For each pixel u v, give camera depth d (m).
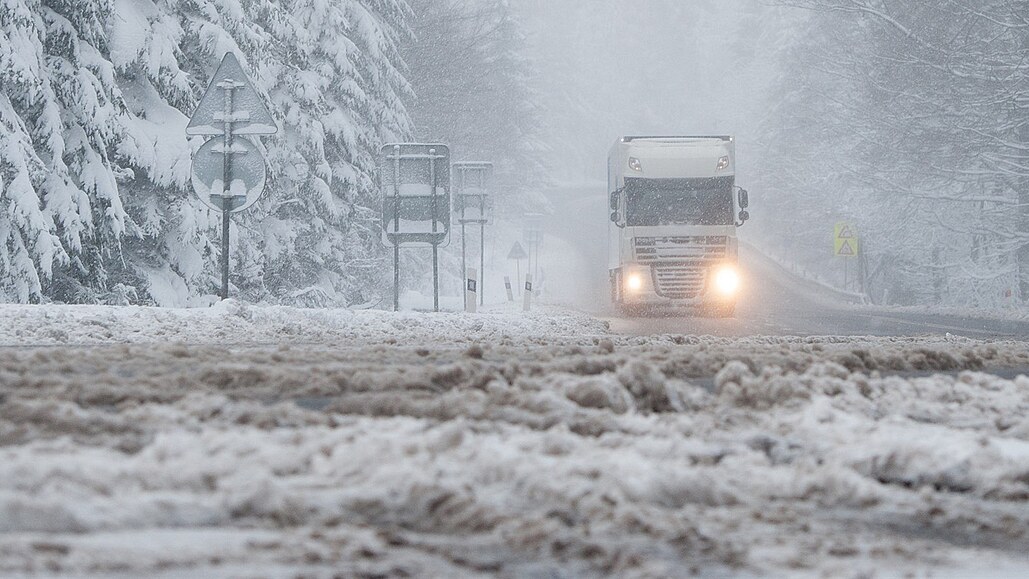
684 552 9.44
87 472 9.95
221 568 8.19
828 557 9.61
